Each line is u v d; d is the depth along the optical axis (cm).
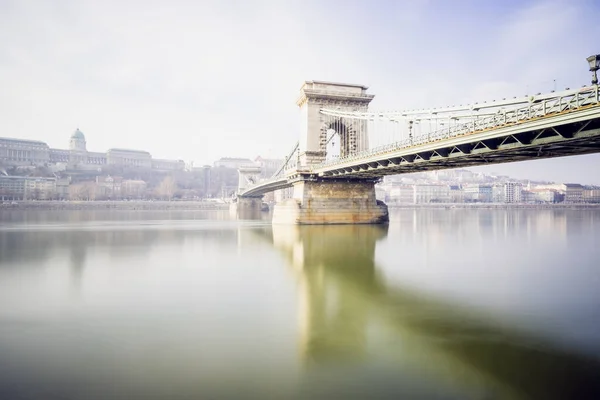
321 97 5762
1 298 1770
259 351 1216
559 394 964
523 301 1761
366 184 5625
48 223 6397
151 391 977
